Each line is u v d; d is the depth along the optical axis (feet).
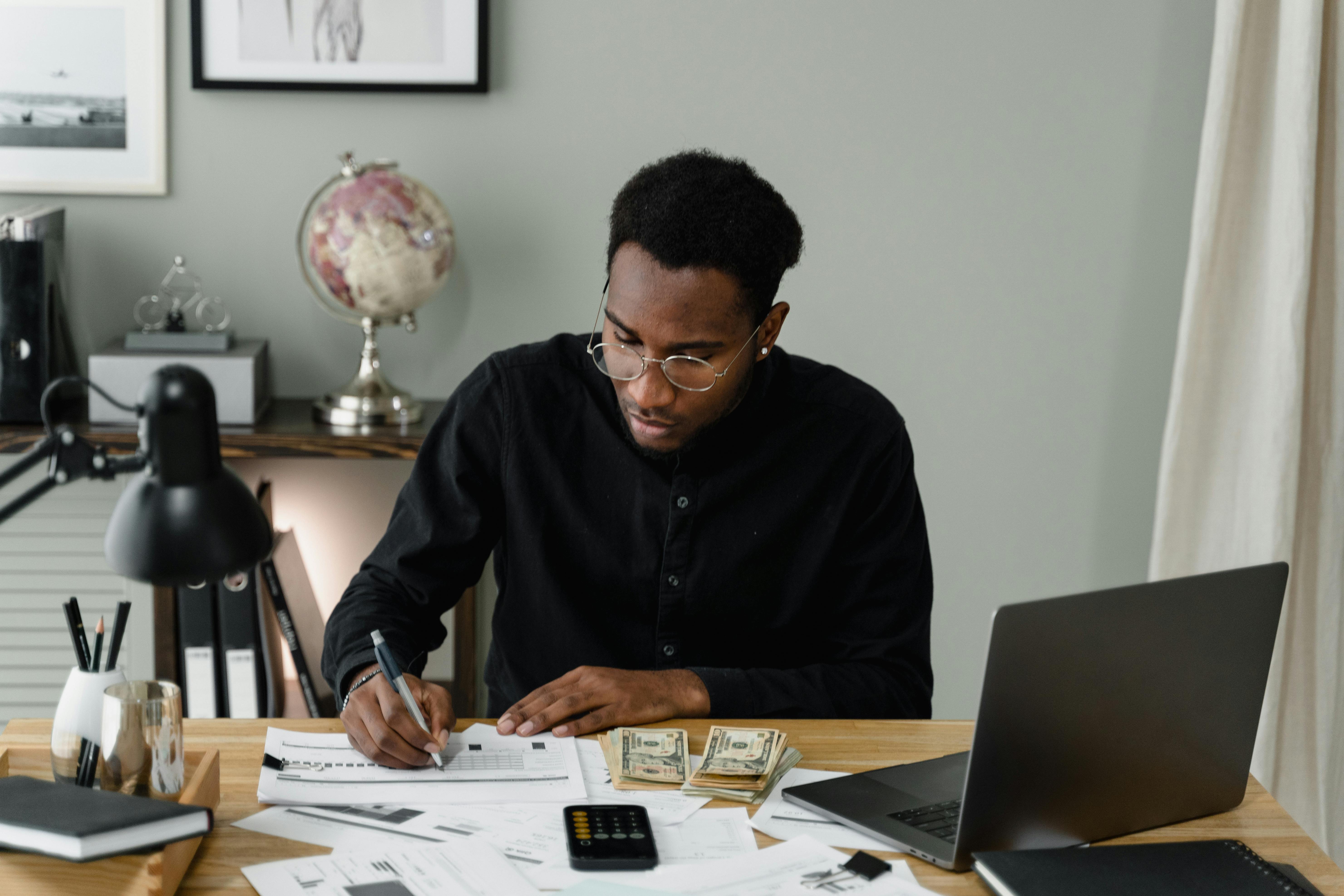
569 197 7.49
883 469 4.94
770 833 3.44
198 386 2.63
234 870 3.11
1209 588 3.39
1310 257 7.07
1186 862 3.24
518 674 5.07
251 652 6.77
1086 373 7.89
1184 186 7.66
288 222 7.39
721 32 7.36
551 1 7.26
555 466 4.90
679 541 4.86
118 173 7.23
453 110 7.34
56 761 3.36
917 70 7.47
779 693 4.35
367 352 7.00
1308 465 7.42
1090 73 7.52
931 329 7.80
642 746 3.89
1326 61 7.09
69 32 7.06
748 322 4.25
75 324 7.40
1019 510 8.04
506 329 7.63
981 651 8.19
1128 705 3.34
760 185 4.32
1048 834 3.35
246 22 7.09
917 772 3.82
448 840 3.30
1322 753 7.51
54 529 6.91
